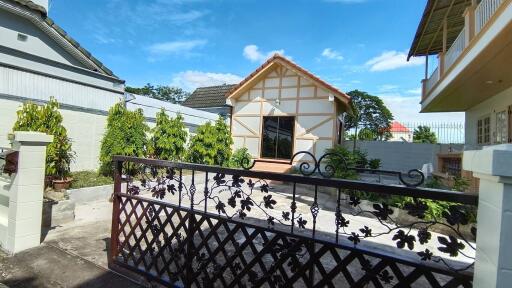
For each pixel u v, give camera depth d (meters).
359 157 8.91
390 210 1.58
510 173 0.94
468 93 7.97
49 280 2.61
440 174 8.66
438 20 8.63
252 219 4.58
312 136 9.83
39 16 6.78
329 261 3.08
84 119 6.59
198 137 9.08
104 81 7.20
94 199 5.41
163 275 2.61
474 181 5.75
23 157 3.16
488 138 8.62
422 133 20.08
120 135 6.49
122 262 2.76
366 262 1.60
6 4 6.20
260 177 1.95
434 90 8.89
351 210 5.47
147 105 9.82
